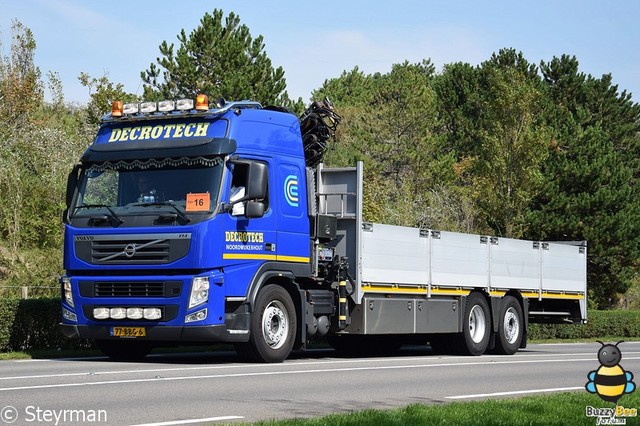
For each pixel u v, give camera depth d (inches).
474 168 2310.5
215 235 779.4
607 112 3112.7
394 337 1098.1
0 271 1429.6
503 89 2155.5
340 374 733.9
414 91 2893.7
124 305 794.2
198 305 776.3
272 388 621.3
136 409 503.5
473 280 1085.8
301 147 885.2
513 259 1155.9
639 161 2933.1
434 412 493.0
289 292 869.2
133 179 810.8
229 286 789.9
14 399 531.8
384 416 472.1
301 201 875.4
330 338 1090.1
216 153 791.7
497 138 2166.6
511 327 1143.0
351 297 932.0
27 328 944.9
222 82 1921.8
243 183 809.5
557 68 3233.3
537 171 2150.6
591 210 2217.0
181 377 670.5
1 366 762.2
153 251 784.9
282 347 840.9
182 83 1955.0
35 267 1467.8
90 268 805.2
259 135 835.4
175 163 800.9
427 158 2797.7
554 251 1237.1
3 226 1611.7
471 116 3440.0
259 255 821.9
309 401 561.3
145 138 820.0
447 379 726.5
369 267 944.3
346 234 943.7
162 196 796.0
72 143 1866.4
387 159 2790.4
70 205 826.8
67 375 671.8
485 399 580.1
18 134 1866.4
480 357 1037.8
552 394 600.7
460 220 2342.5
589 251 2213.3
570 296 1261.1
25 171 1745.8
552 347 1354.6
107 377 660.7
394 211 2222.0
